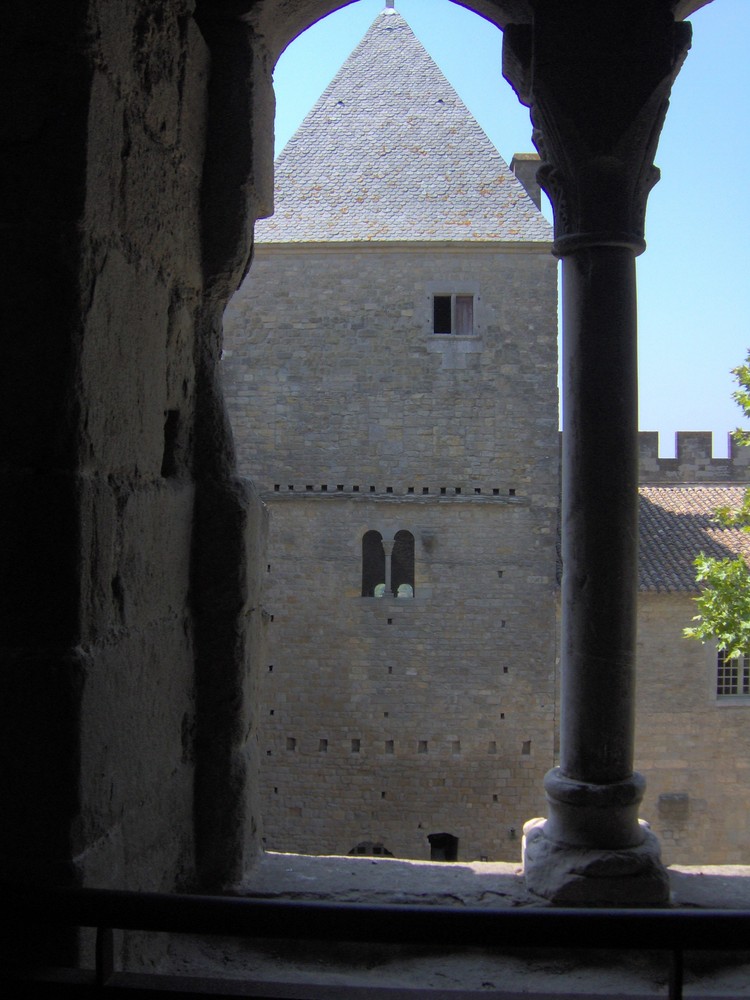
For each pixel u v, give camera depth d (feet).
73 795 10.77
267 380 90.22
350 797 86.43
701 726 84.89
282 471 89.61
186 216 14.25
